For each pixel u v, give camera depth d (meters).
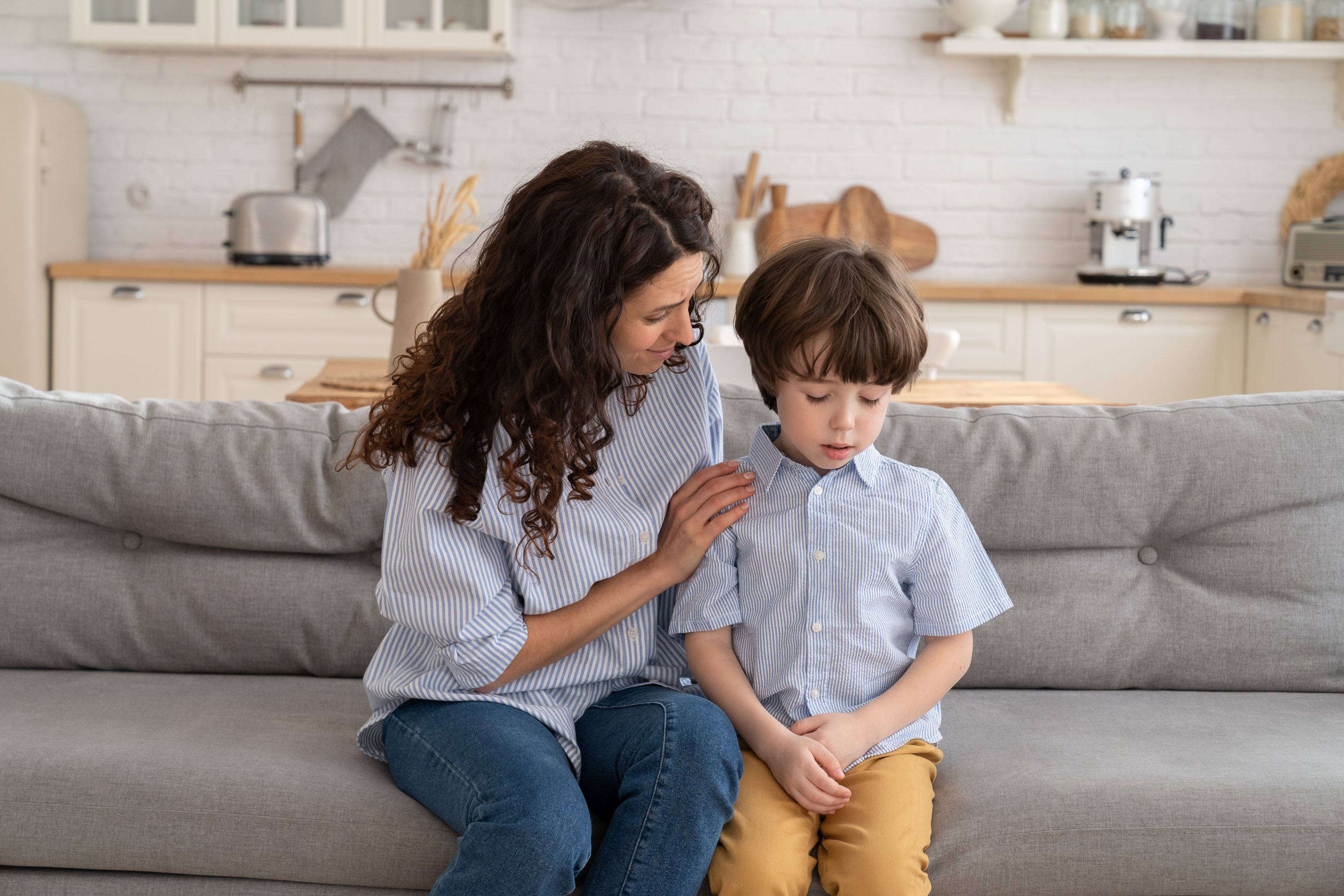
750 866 1.17
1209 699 1.57
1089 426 1.67
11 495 1.61
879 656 1.34
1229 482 1.61
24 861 1.25
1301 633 1.60
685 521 1.35
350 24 4.09
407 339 2.30
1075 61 4.36
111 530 1.65
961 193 4.43
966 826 1.25
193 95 4.41
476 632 1.24
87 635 1.60
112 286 3.98
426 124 4.45
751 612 1.36
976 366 3.99
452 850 1.22
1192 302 3.92
